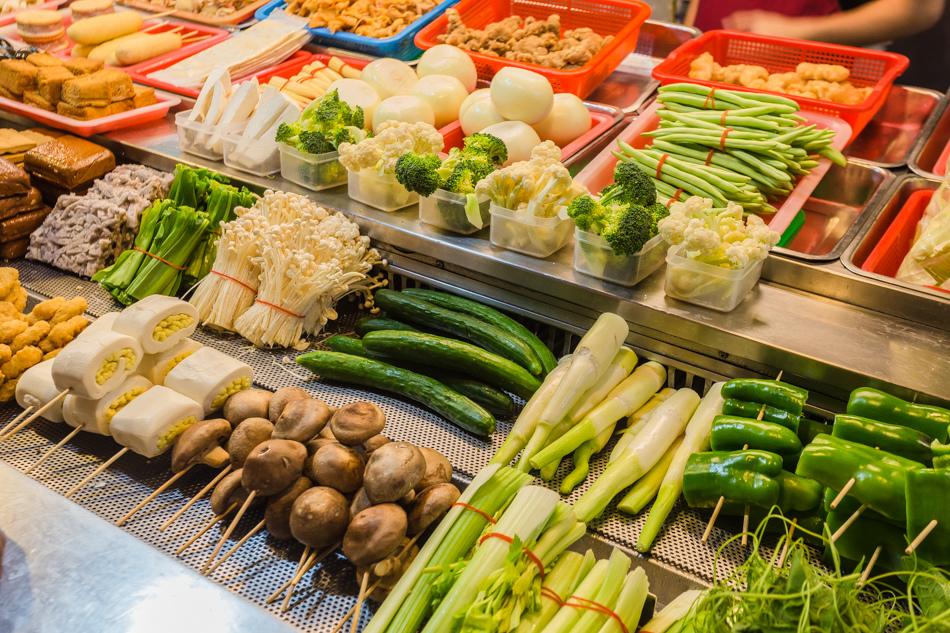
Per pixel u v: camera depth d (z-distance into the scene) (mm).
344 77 3824
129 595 1543
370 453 1905
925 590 1439
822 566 1789
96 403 2107
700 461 1845
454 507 1764
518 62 3500
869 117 3166
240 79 3965
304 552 1754
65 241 2945
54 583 1569
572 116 3195
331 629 1660
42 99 3445
